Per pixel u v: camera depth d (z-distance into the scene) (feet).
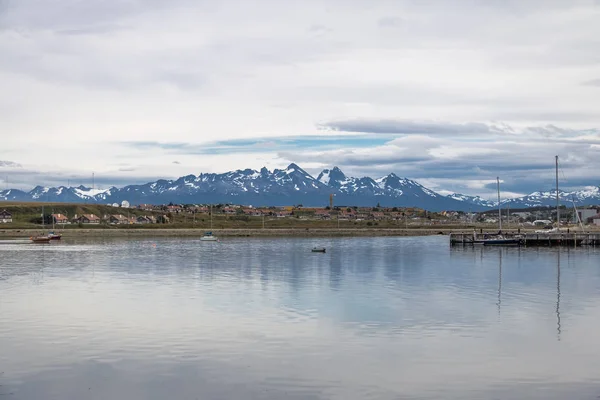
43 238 607.78
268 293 206.39
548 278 253.44
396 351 124.77
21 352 123.65
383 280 247.29
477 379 107.04
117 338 135.33
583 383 105.09
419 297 196.34
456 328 146.61
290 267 309.01
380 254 416.26
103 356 120.67
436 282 239.50
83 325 149.28
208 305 179.83
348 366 114.21
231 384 104.32
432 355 121.70
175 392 100.78
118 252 435.94
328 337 136.67
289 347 127.85
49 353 122.83
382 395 99.19
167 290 214.69
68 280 247.29
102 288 220.64
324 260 358.43
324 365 114.93
